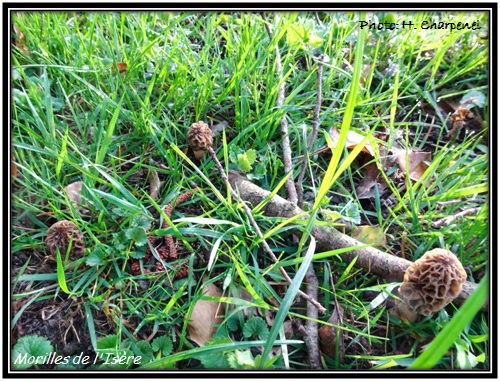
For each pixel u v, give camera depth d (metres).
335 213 0.31
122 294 0.31
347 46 0.45
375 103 0.40
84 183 0.32
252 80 0.41
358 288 0.32
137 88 0.41
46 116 0.37
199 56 0.43
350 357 0.29
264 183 0.37
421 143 0.40
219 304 0.29
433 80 0.44
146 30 0.44
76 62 0.40
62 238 0.31
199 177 0.35
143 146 0.37
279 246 0.33
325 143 0.38
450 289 0.28
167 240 0.33
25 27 0.40
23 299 0.30
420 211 0.36
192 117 0.40
